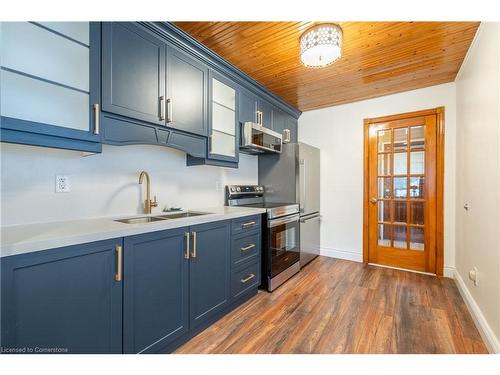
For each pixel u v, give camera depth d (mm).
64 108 1256
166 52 1767
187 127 1938
